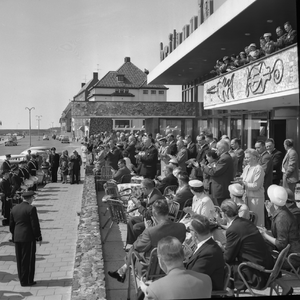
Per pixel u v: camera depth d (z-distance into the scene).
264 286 4.63
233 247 4.75
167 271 3.48
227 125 23.23
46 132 108.69
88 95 72.31
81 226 7.74
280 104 14.32
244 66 13.20
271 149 9.34
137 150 17.06
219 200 8.02
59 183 19.44
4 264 7.46
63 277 6.63
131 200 8.55
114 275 5.64
